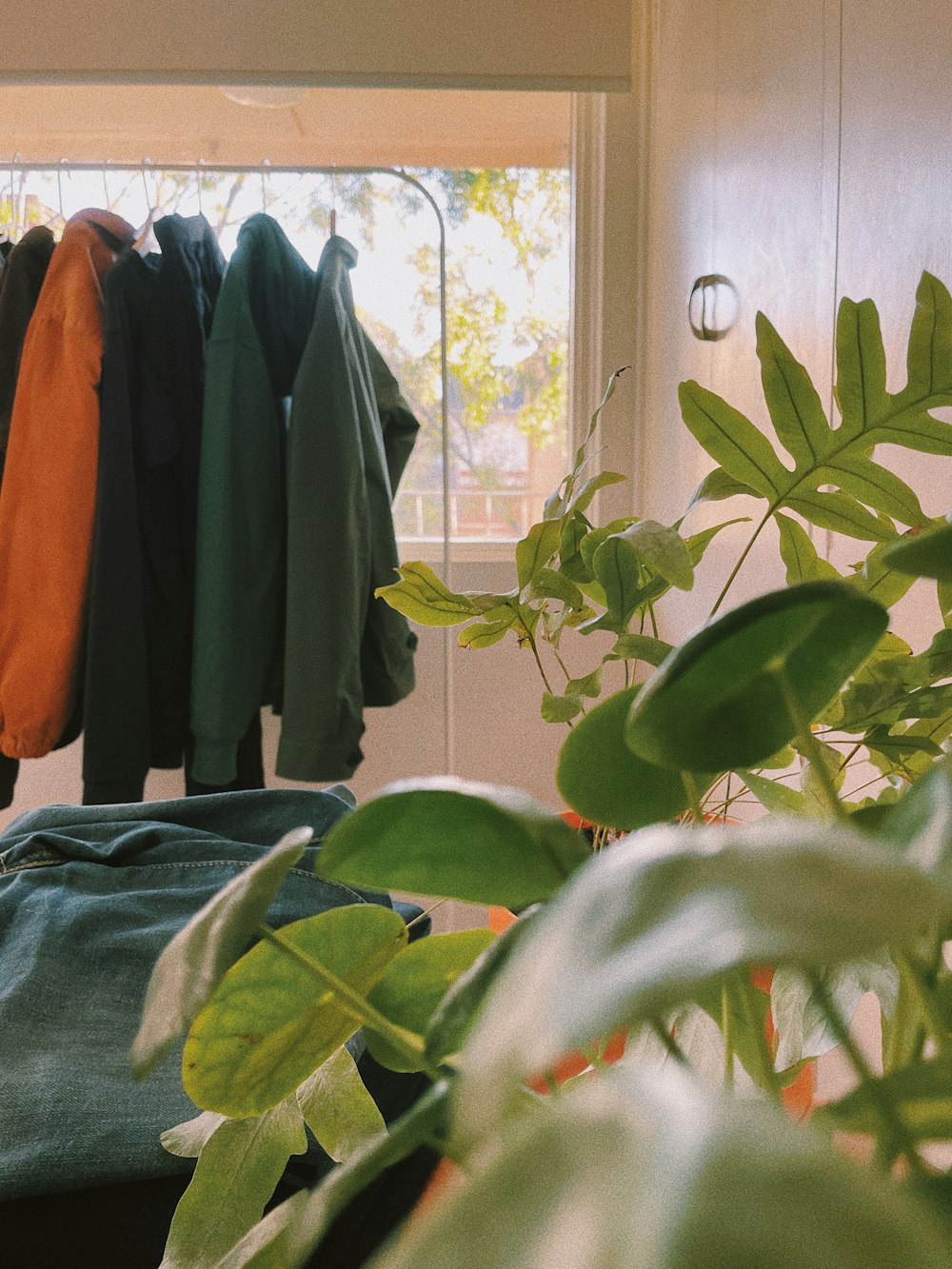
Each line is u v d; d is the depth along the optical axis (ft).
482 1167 0.49
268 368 6.57
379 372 7.11
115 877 3.92
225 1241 1.68
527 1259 0.40
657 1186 0.41
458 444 8.44
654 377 6.99
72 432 6.28
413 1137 0.89
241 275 6.30
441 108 7.93
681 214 6.18
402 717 7.98
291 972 1.36
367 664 6.79
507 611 3.01
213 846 4.09
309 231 8.21
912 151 2.93
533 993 0.47
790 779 4.03
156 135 8.08
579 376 7.61
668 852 0.54
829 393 3.67
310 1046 1.46
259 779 6.90
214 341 6.23
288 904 3.64
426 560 8.24
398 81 6.54
